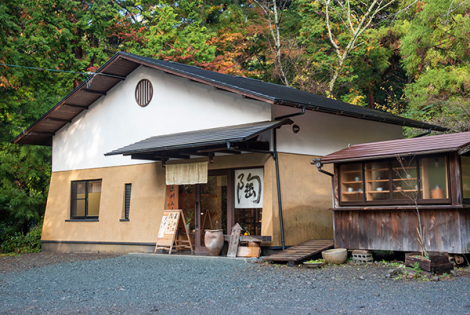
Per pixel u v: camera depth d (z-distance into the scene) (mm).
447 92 17750
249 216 11375
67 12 22703
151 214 13258
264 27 26516
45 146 18031
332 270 8875
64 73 21594
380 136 14695
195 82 12719
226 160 11836
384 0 25578
